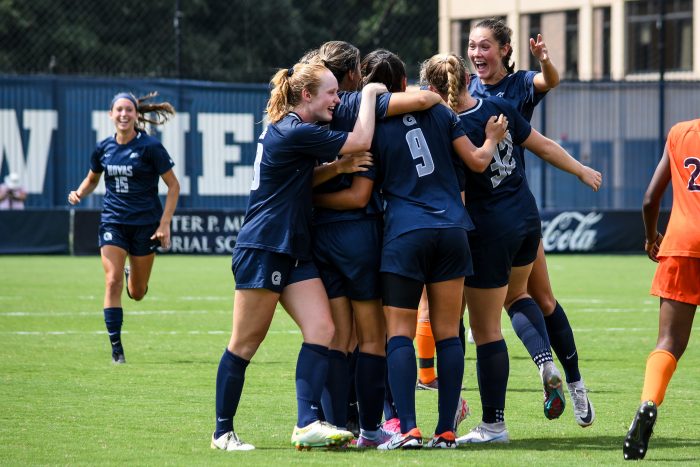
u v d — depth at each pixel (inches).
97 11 4576.8
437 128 831.7
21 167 3299.7
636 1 5027.1
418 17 5319.9
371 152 826.8
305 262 831.1
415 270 812.0
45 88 3309.5
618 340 1569.9
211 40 4758.9
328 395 852.6
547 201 3668.8
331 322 826.2
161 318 1811.0
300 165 810.2
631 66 5068.9
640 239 3550.7
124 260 1348.4
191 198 3425.2
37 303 2009.1
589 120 3703.3
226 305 2022.6
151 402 1040.2
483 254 868.0
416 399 1094.4
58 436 872.3
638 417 757.3
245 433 901.8
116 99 1366.9
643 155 3688.5
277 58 4891.7
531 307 911.0
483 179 869.2
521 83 1010.7
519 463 764.0
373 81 879.1
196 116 3412.9
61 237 3294.8
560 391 874.8
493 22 1007.6
